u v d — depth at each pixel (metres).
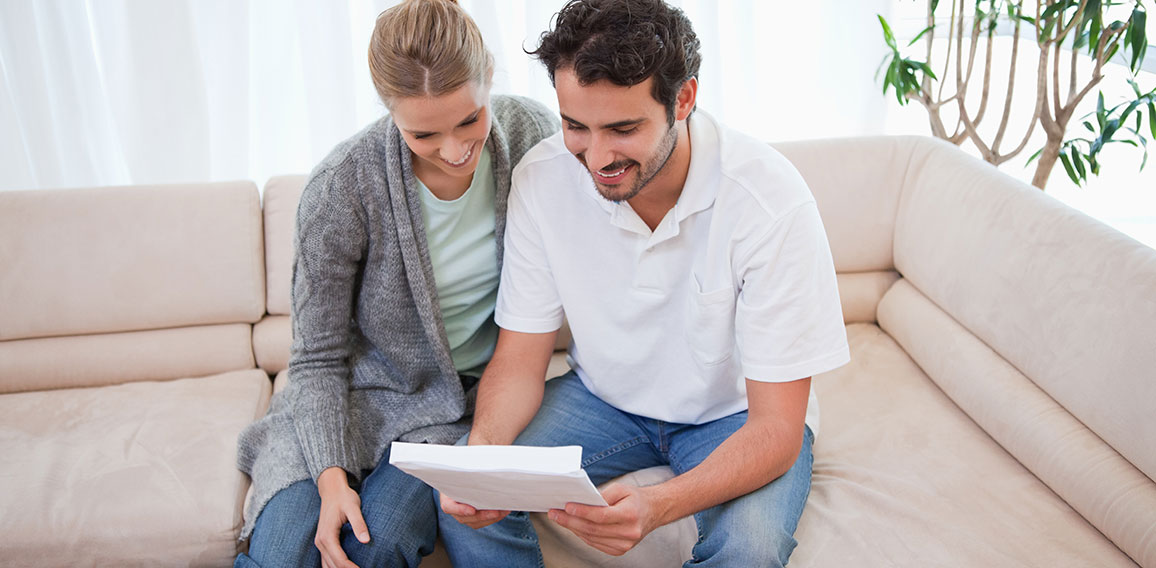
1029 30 2.49
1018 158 2.77
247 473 1.46
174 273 1.72
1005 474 1.40
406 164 1.30
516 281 1.39
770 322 1.22
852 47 2.29
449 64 1.12
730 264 1.25
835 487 1.39
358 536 1.24
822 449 1.49
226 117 2.21
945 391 1.60
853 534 1.28
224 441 1.53
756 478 1.20
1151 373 1.22
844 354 1.24
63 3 2.10
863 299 1.85
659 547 1.34
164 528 1.36
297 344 1.41
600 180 1.16
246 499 1.42
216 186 1.76
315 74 2.18
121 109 2.20
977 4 2.06
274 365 1.78
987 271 1.54
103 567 1.36
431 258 1.40
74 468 1.47
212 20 2.14
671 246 1.29
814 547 1.27
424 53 1.11
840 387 1.65
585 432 1.42
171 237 1.72
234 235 1.73
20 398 1.67
